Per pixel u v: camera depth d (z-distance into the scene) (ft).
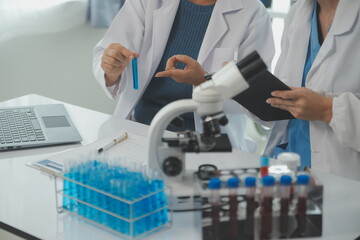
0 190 4.51
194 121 6.90
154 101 7.31
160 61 7.22
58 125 5.83
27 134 5.55
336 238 3.83
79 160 4.17
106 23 13.25
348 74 5.91
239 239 3.77
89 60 12.46
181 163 4.17
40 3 12.31
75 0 12.86
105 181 3.82
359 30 5.83
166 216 3.94
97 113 6.41
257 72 3.68
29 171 4.89
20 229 3.94
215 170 4.15
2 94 10.99
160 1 7.16
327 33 6.22
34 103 6.66
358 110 5.47
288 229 3.79
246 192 3.72
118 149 5.23
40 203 4.32
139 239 3.78
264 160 4.26
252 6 7.14
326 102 5.54
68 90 11.65
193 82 6.07
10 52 12.14
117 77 6.81
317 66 6.07
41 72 11.88
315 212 3.80
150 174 3.83
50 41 12.69
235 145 6.98
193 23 7.13
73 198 4.01
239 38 7.02
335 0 6.13
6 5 11.78
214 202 3.73
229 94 3.79
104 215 3.88
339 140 5.72
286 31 6.73
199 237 3.83
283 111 5.84
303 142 6.31
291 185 3.75
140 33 7.15
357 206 4.25
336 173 5.93
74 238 3.82
